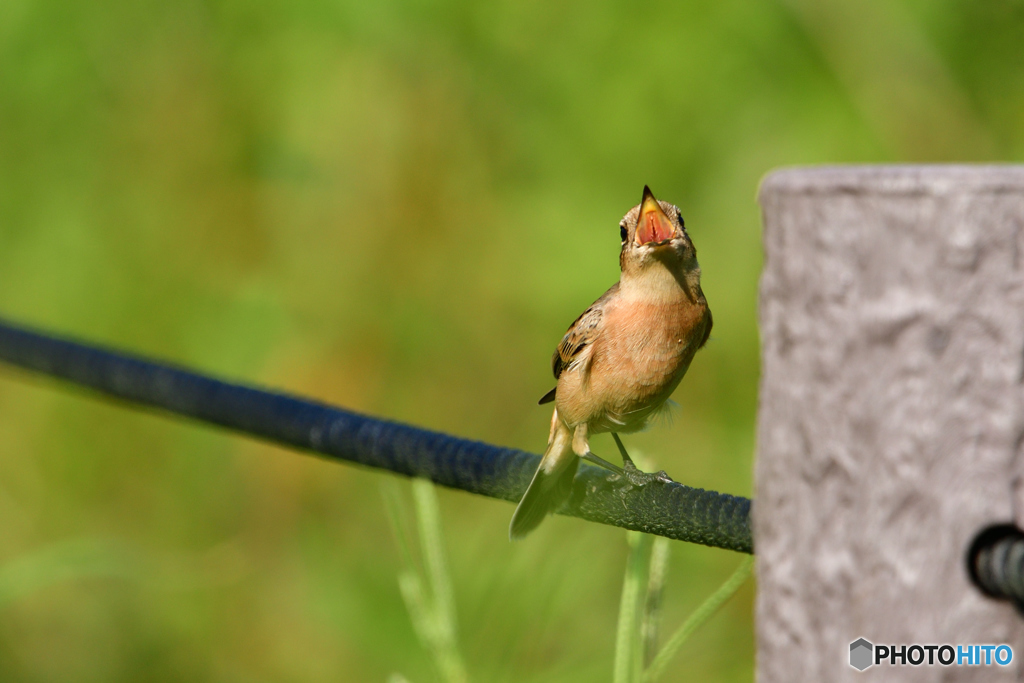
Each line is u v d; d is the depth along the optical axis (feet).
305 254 45.83
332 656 34.76
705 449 37.11
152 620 39.11
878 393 8.72
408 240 45.19
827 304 8.87
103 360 24.22
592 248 42.11
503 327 43.78
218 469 42.11
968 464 8.52
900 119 40.60
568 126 43.83
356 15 44.73
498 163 45.11
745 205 40.96
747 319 39.83
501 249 43.98
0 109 47.57
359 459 18.89
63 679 38.24
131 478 42.70
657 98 42.52
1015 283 8.30
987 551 8.54
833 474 9.02
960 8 40.68
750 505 13.76
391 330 44.86
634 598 15.55
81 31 47.06
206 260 46.44
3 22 46.78
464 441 17.31
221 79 46.52
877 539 8.84
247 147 46.44
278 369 44.62
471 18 44.57
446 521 32.68
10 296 46.85
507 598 20.16
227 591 39.65
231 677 37.73
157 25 46.91
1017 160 40.04
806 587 9.25
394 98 45.32
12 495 42.32
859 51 40.78
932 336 8.50
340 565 34.99
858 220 8.66
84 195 47.44
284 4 45.32
